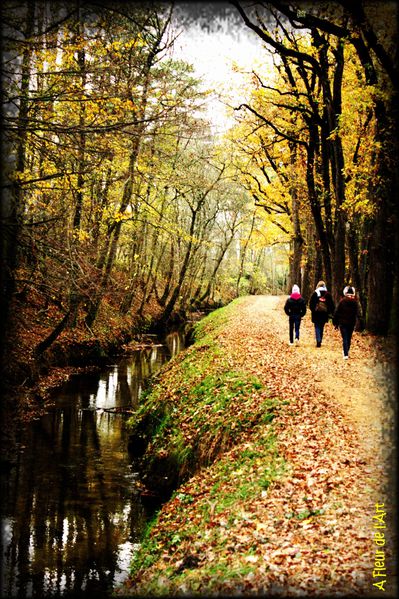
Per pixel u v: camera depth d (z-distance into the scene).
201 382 15.09
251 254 73.44
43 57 11.76
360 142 19.86
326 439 9.05
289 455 8.75
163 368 22.05
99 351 25.36
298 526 6.66
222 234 61.56
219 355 17.89
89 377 22.30
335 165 21.52
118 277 36.44
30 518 10.18
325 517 6.66
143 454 13.28
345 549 5.83
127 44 12.81
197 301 60.94
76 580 8.22
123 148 13.19
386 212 16.22
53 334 20.16
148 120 11.58
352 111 17.94
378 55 10.80
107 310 32.69
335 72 18.88
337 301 21.91
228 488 8.58
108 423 16.34
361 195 17.05
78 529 9.83
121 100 12.45
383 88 11.89
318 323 18.00
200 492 9.17
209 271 65.94
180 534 8.02
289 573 5.66
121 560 8.87
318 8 12.73
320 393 11.71
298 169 26.45
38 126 11.44
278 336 21.16
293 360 15.60
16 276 13.58
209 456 10.80
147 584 6.97
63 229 14.74
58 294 15.53
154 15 11.34
